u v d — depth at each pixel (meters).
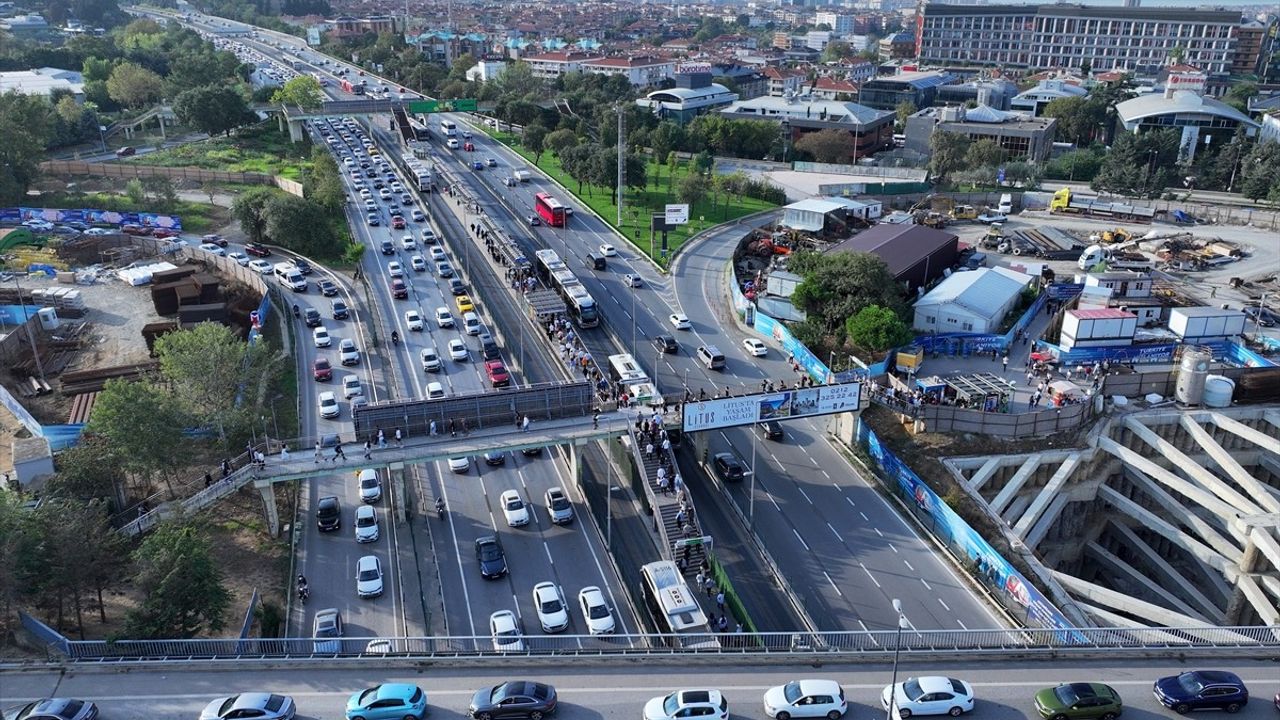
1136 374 108.75
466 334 131.25
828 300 124.62
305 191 187.88
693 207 198.12
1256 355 116.12
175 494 87.19
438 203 199.88
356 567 80.81
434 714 55.19
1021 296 140.75
